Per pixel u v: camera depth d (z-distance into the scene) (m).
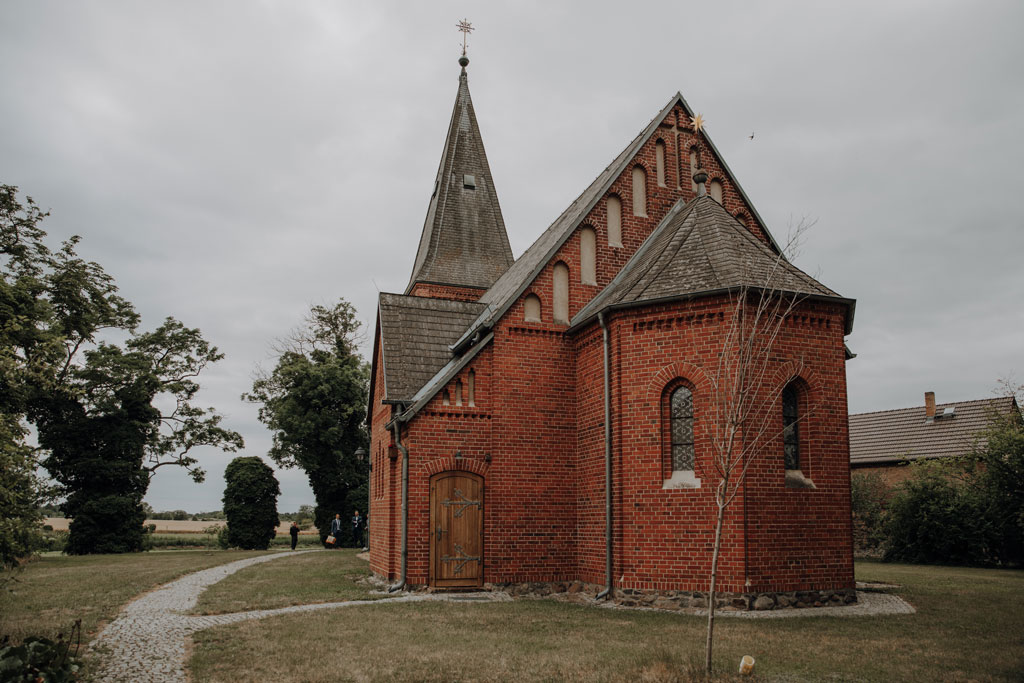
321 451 44.88
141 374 39.88
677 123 21.59
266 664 10.07
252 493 41.50
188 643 11.54
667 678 9.12
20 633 11.94
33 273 31.22
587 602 16.34
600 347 17.84
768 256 17.33
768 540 14.91
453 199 34.06
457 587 17.97
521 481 18.50
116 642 11.60
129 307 41.59
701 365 15.71
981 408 37.66
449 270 32.91
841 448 16.08
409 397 19.61
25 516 11.17
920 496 29.11
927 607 14.77
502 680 9.14
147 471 40.53
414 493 18.03
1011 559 27.25
